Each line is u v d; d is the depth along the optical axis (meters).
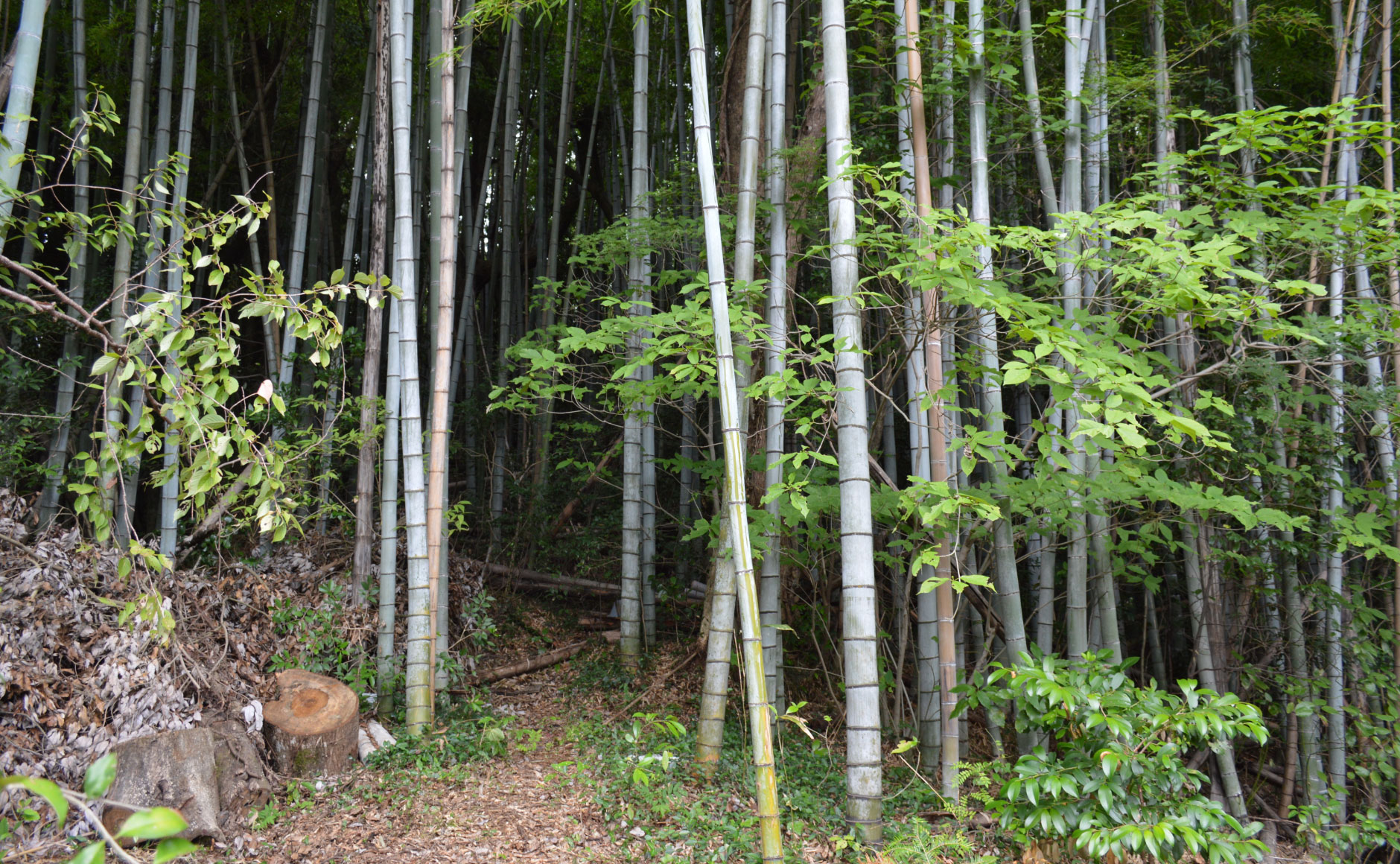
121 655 4.84
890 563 6.02
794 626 7.72
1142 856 4.09
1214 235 4.90
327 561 7.61
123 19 8.57
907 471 8.91
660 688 7.12
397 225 5.89
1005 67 5.21
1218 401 4.25
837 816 4.64
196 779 4.28
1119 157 7.13
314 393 7.99
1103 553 5.43
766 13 5.27
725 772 5.18
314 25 9.71
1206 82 6.82
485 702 6.89
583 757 5.57
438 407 6.12
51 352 7.70
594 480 10.00
